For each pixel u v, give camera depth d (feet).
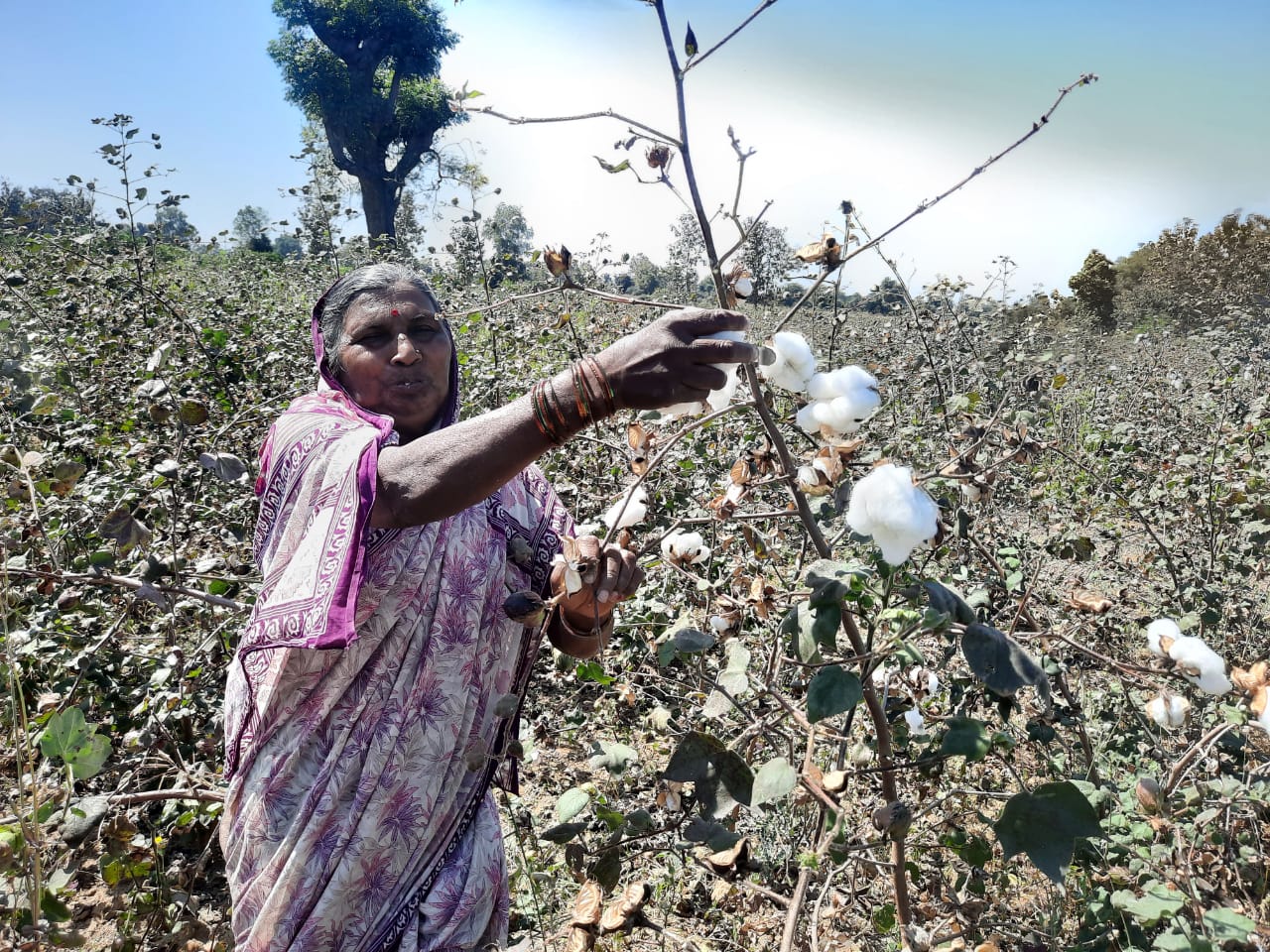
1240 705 5.00
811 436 4.78
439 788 4.79
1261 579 12.91
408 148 122.01
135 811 7.64
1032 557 11.64
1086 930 6.38
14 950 5.93
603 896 5.16
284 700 4.70
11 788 8.28
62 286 21.88
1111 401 24.21
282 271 37.81
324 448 4.48
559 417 3.76
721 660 7.18
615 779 8.64
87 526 10.31
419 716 4.70
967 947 6.45
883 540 3.85
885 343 18.67
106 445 12.53
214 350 15.96
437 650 4.74
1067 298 38.19
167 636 9.26
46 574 7.48
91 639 9.49
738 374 4.55
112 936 8.21
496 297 20.74
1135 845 6.36
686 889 8.01
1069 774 7.38
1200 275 55.11
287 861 4.63
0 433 11.75
